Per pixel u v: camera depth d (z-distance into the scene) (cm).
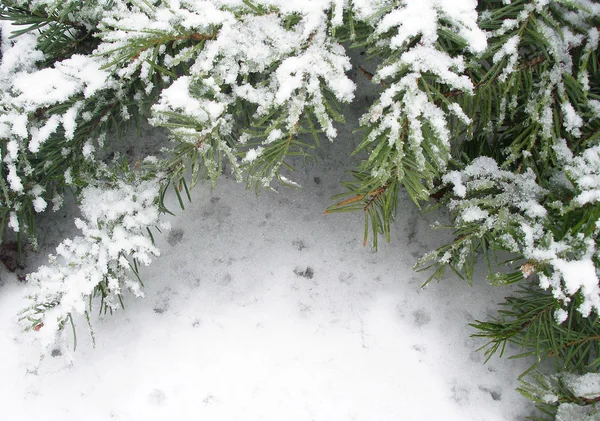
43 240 51
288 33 36
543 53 39
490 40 39
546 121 39
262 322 48
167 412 46
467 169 42
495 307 49
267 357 47
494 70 39
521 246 40
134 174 44
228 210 51
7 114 40
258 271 50
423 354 48
